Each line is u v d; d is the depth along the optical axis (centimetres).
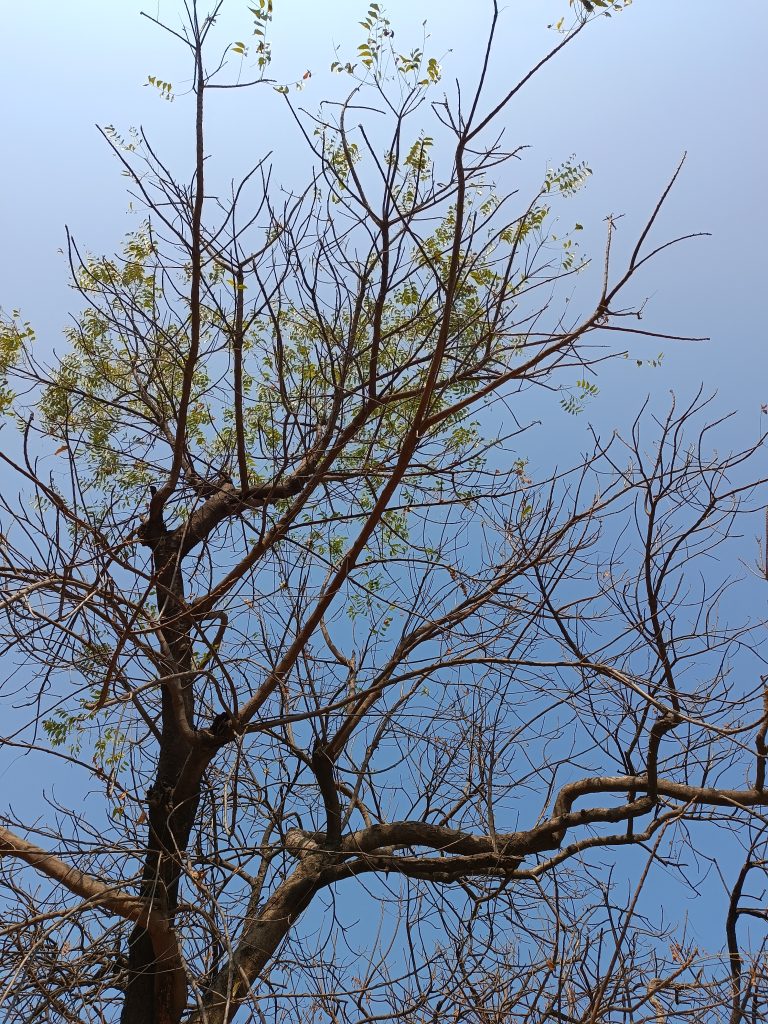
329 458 595
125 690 572
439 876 680
